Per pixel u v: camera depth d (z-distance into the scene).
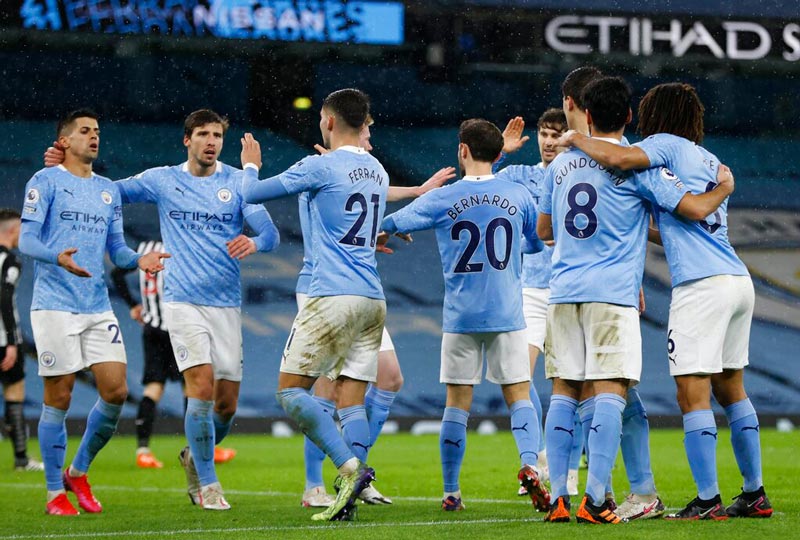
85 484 13.70
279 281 42.22
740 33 40.41
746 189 47.56
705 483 11.06
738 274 11.28
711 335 11.09
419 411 38.47
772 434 31.48
